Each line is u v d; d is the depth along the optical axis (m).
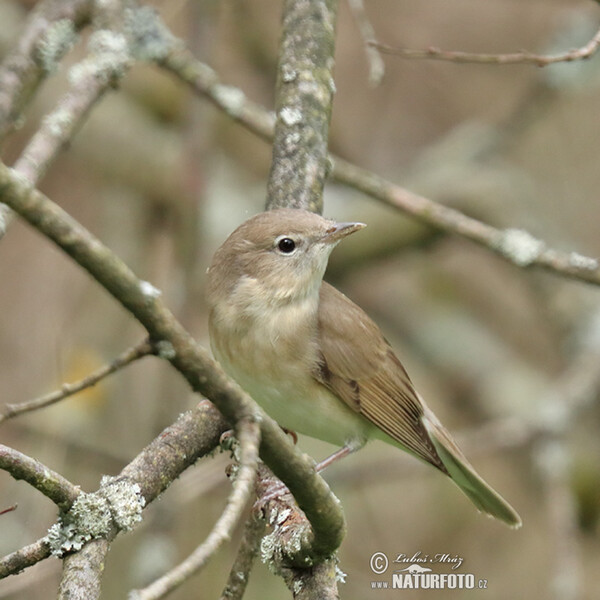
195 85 9.62
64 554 5.72
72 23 8.47
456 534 12.52
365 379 8.80
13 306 12.28
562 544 10.39
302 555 6.12
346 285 13.37
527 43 14.28
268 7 13.90
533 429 10.95
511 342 14.25
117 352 12.11
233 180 13.63
